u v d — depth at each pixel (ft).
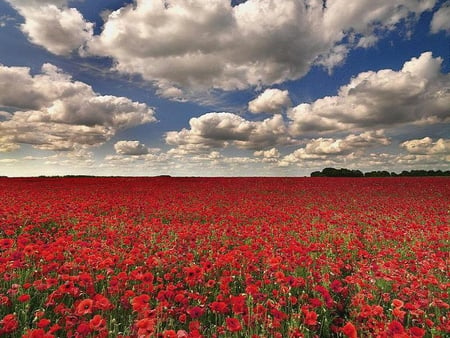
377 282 19.58
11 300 15.49
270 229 33.45
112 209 48.24
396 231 31.94
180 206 50.11
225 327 13.38
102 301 12.68
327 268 22.33
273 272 19.24
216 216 43.42
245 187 90.79
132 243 27.07
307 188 89.92
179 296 14.26
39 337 9.72
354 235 33.06
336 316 15.88
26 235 25.43
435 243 27.84
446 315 15.30
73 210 42.55
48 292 17.11
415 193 80.02
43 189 76.02
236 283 20.13
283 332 13.66
